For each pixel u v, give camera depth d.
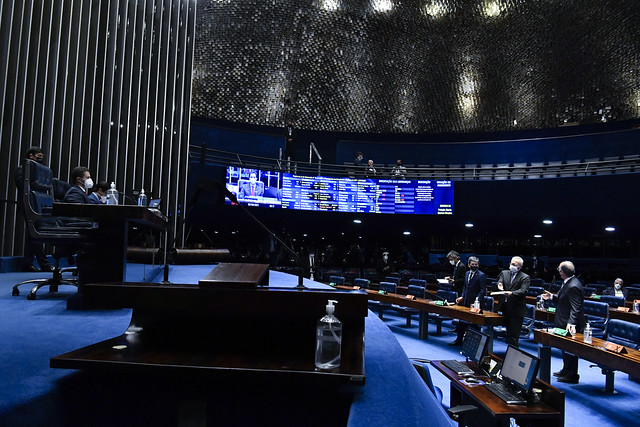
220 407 1.46
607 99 15.93
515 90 16.58
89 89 8.99
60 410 1.40
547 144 14.84
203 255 7.49
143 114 10.23
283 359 1.43
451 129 18.36
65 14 8.67
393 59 16.16
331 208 13.02
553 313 7.23
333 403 1.43
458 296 8.11
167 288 1.56
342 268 15.78
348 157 16.33
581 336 5.09
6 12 7.73
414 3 14.48
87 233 2.84
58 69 8.52
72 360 1.33
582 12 13.58
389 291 9.87
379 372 1.60
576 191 12.78
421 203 13.41
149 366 1.32
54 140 8.38
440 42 15.50
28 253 5.97
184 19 11.39
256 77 16.48
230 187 12.02
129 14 9.95
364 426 1.13
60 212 2.69
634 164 12.77
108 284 1.62
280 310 1.55
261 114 17.70
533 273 15.20
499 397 3.26
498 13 14.35
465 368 3.94
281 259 12.19
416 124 18.34
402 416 1.21
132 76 10.03
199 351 1.50
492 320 6.35
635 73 14.77
